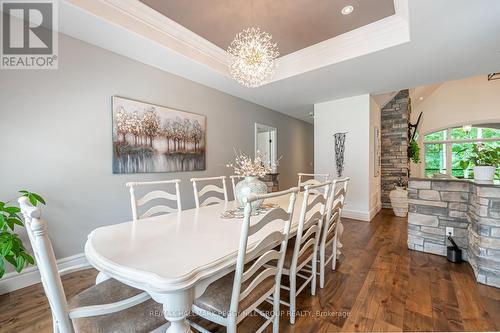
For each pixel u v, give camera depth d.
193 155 3.64
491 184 2.04
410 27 2.13
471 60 2.83
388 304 1.77
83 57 2.44
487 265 2.03
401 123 5.33
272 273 1.30
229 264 1.04
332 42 2.90
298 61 3.28
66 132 2.33
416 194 2.85
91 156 2.50
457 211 2.57
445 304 1.76
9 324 1.58
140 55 2.77
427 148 8.01
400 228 3.77
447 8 1.87
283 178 6.24
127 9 2.23
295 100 4.75
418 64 2.95
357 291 1.95
